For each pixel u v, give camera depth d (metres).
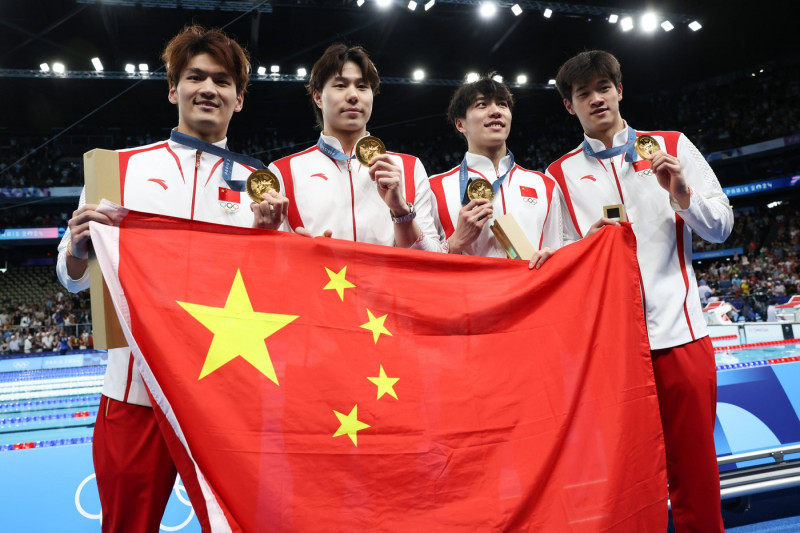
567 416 2.23
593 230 2.59
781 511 3.64
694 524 2.56
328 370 2.08
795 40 21.67
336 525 1.89
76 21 17.98
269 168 2.72
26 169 23.94
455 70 22.33
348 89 2.70
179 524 2.89
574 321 2.38
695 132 25.23
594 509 2.11
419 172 2.87
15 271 25.14
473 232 2.68
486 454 2.11
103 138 25.23
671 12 18.69
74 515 2.84
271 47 20.48
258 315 2.09
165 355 1.92
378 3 16.47
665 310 2.65
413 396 2.12
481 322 2.32
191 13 18.03
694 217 2.58
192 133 2.44
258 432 1.91
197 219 2.32
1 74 19.19
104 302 2.04
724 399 3.76
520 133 26.77
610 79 2.88
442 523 1.97
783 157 24.14
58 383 10.88
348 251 2.30
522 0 17.14
